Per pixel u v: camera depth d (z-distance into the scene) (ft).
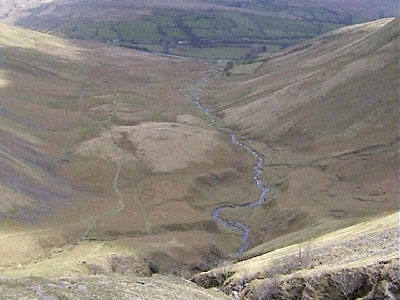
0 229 213.66
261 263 150.82
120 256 199.82
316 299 118.32
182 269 208.03
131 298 115.55
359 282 115.55
